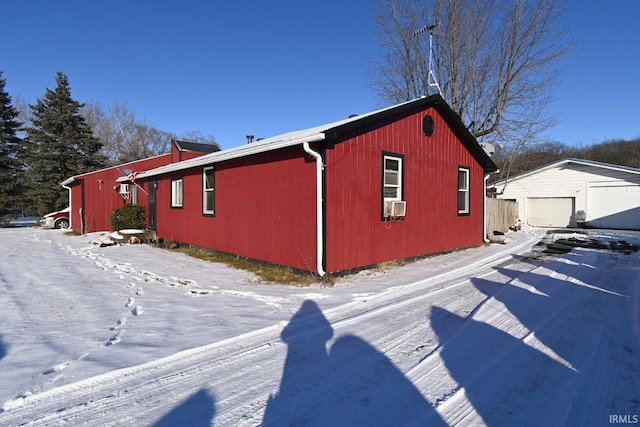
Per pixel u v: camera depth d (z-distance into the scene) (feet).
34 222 103.45
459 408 8.42
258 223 27.37
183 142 63.41
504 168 78.84
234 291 19.25
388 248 26.94
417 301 17.30
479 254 32.48
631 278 21.84
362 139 24.81
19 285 20.74
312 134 23.50
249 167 28.25
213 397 8.92
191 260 30.01
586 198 67.46
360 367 10.48
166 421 7.96
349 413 8.24
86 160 88.79
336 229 22.91
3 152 88.02
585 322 14.15
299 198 23.59
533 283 20.17
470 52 68.13
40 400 8.73
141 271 25.20
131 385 9.48
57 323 14.20
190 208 37.60
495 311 15.34
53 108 89.56
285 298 17.71
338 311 15.85
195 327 13.61
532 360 10.89
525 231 58.03
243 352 11.53
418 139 29.99
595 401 8.68
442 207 32.83
